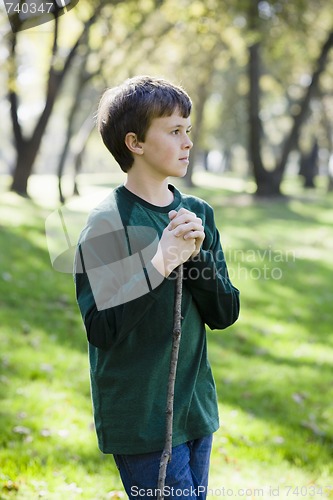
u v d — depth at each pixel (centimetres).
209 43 2152
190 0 1549
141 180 229
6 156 6531
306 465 430
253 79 2306
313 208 2177
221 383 577
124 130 224
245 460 425
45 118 2105
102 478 388
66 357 607
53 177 3812
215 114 4016
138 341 221
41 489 367
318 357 690
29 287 852
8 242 1090
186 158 227
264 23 1716
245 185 3447
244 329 774
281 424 493
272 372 621
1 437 428
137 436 221
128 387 221
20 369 559
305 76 2981
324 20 2197
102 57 2280
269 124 5028
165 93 221
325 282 1060
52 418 467
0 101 2527
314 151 3456
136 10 1673
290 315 862
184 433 228
